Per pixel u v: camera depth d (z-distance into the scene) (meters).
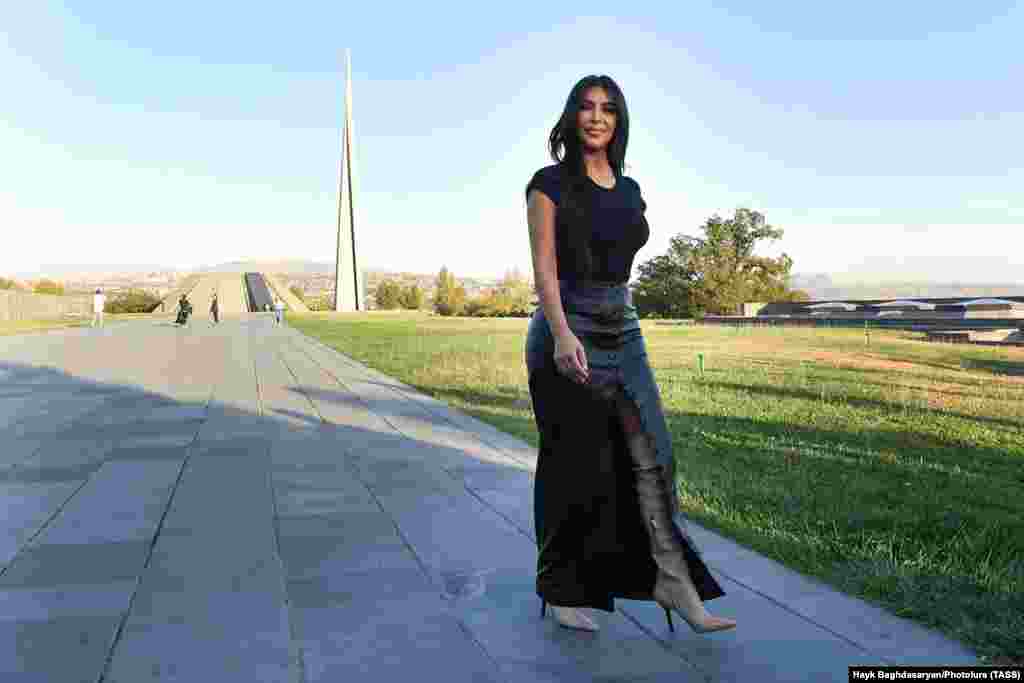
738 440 7.46
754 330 37.03
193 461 6.55
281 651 2.90
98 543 4.27
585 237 2.92
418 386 12.48
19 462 6.50
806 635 3.02
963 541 4.25
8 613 3.27
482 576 3.74
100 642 2.98
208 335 30.34
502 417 9.05
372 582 3.66
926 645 2.92
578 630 3.09
